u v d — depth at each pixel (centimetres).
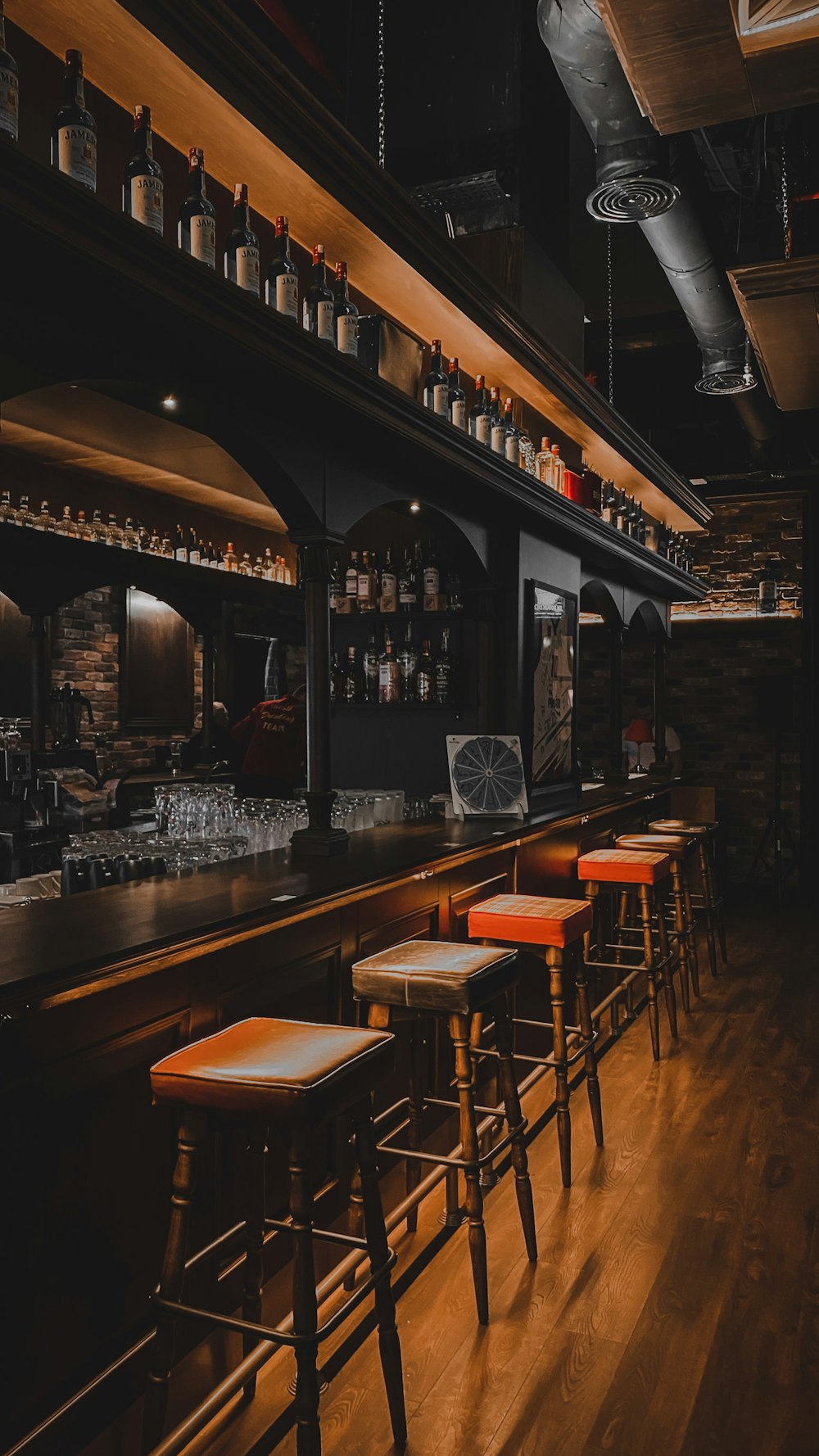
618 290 677
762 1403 217
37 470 473
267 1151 244
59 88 236
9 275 192
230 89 242
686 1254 279
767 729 912
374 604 504
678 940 520
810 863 898
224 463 475
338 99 530
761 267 396
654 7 246
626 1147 352
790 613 909
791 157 565
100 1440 189
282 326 241
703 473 855
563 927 320
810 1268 272
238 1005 234
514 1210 305
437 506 393
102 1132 193
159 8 214
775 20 253
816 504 899
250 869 292
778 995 556
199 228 231
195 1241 219
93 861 278
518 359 430
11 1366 170
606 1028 494
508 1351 235
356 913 287
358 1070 194
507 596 461
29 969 175
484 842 360
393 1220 271
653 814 682
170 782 574
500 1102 388
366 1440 206
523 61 481
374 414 294
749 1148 350
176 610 576
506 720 461
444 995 250
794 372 499
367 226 308
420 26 495
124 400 253
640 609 721
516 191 478
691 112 297
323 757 321
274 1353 229
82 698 583
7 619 562
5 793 417
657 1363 231
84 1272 187
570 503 455
